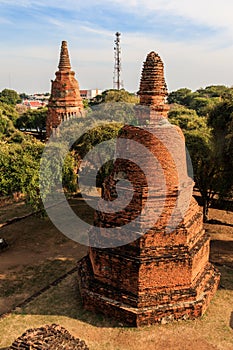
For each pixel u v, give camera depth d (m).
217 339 13.12
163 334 13.30
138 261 13.30
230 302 15.48
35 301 15.66
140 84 13.96
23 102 139.38
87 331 13.52
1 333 13.52
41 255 21.02
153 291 13.70
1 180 22.61
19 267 19.47
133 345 12.84
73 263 19.89
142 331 13.38
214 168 24.06
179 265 13.67
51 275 18.48
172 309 13.70
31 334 11.80
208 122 24.41
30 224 26.03
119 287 14.08
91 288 14.70
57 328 12.41
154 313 13.55
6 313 14.81
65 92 33.00
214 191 25.16
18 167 22.91
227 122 22.42
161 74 13.73
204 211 26.23
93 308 14.62
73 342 11.77
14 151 24.00
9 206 29.83
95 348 12.67
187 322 13.92
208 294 14.87
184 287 13.98
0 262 20.09
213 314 14.52
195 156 23.97
